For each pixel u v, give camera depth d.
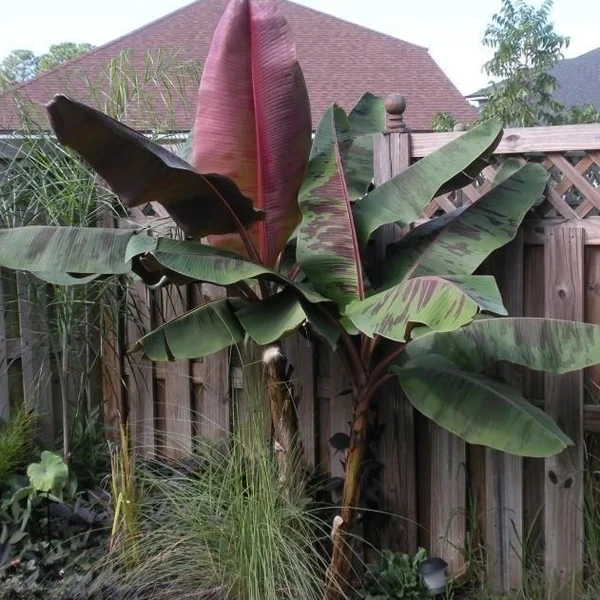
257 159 2.91
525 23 9.59
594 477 2.98
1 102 4.08
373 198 2.96
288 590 2.69
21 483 3.57
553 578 3.00
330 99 12.58
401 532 3.30
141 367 3.96
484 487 3.19
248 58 2.82
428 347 2.81
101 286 3.61
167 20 13.05
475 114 13.30
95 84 4.14
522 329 2.66
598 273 2.91
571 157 3.11
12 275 3.89
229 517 2.88
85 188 3.47
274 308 2.76
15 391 3.98
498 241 2.83
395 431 3.29
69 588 3.02
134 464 3.38
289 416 3.10
